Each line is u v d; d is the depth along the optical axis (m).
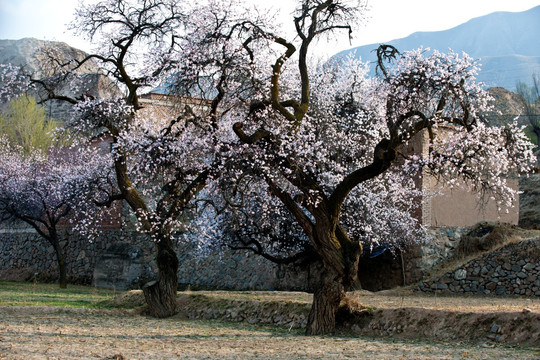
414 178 27.22
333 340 14.38
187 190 18.91
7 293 28.88
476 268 25.28
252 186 18.61
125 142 19.00
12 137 54.94
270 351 12.52
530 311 13.41
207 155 18.00
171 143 18.03
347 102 27.66
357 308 16.30
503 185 17.44
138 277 35.03
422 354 11.95
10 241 44.56
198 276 34.25
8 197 37.00
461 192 28.50
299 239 26.34
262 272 31.25
